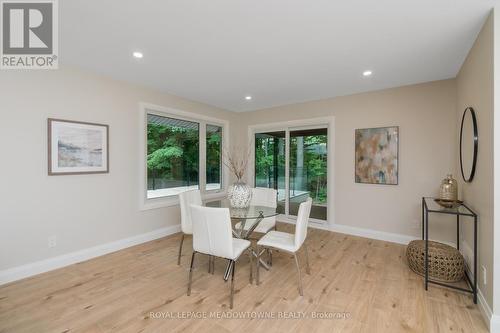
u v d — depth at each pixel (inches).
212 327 68.8
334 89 142.1
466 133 96.9
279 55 98.0
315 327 68.9
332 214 159.9
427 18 72.6
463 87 103.7
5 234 92.2
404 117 134.7
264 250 122.3
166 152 155.9
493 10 67.1
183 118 164.1
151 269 105.3
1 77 90.6
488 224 72.2
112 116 124.2
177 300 82.0
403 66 108.1
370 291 87.7
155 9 68.7
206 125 185.2
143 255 120.7
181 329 67.9
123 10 69.0
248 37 84.1
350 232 153.6
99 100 118.9
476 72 83.6
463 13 69.9
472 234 89.7
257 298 83.6
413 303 80.4
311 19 73.5
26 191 96.9
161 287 90.4
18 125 94.5
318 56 98.7
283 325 69.8
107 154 122.0
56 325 69.1
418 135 130.9
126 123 130.3
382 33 81.1
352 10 69.0
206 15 71.7
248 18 73.1
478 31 79.1
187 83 132.3
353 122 151.6
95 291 87.3
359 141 149.1
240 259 117.6
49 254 103.3
